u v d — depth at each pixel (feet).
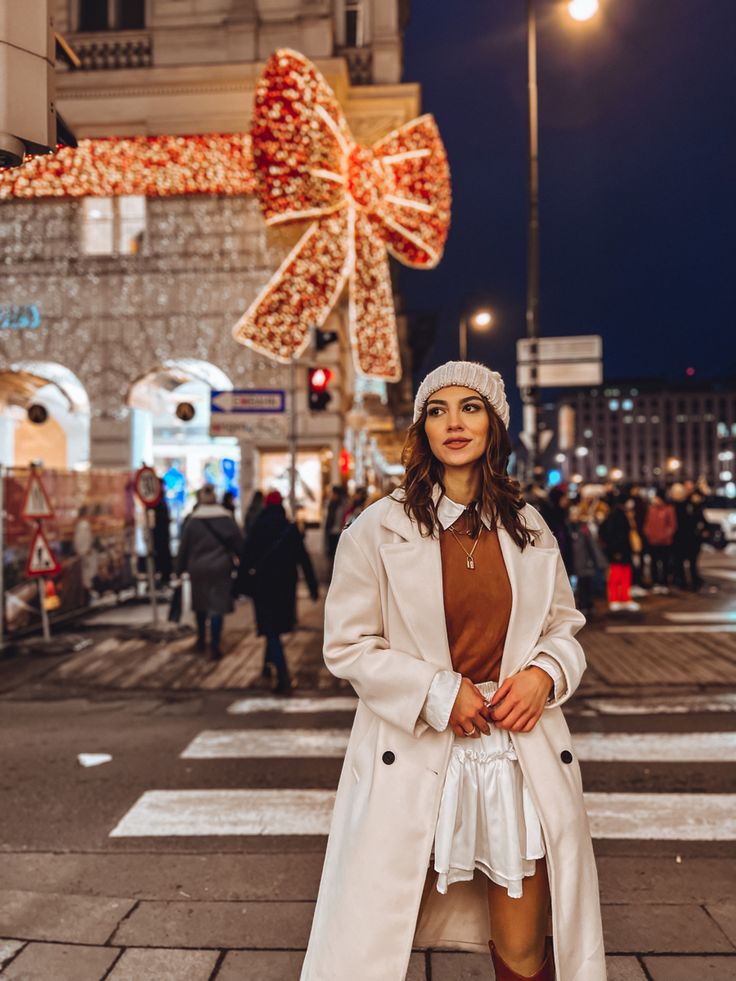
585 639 31.73
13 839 13.42
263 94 51.39
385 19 60.70
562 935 5.62
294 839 13.38
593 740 19.15
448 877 5.86
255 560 24.20
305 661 28.48
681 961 9.34
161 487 48.44
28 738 19.76
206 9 59.11
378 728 6.12
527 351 52.70
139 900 11.05
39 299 60.39
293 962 9.35
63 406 73.56
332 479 58.08
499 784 5.93
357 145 55.06
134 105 58.85
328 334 41.32
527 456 72.08
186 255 59.57
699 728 20.07
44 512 30.91
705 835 13.52
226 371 59.00
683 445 502.38
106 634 34.60
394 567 6.11
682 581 48.32
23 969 9.26
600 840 13.34
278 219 53.78
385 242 57.62
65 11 61.00
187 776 16.76
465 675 6.12
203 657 29.35
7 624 31.96
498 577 6.20
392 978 5.55
